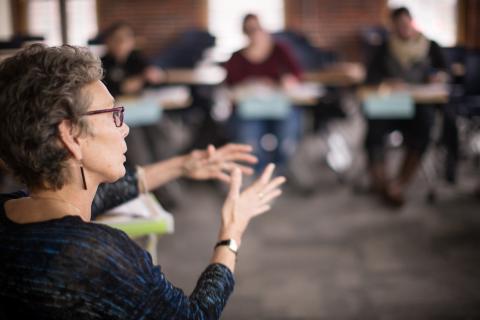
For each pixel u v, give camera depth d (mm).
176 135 6625
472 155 5617
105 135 1014
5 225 985
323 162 5855
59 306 930
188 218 4449
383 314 2898
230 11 8320
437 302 3021
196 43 7266
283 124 5055
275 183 1363
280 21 8305
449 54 5812
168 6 8289
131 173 1571
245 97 4453
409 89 4652
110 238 967
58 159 980
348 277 3359
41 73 954
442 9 7613
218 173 1605
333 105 5258
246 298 3105
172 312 1000
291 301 3061
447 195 4863
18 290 942
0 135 977
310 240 3961
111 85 4609
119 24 4703
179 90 5059
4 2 7004
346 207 4645
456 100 4898
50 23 6898
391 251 3740
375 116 4625
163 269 3494
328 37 8273
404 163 4730
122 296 951
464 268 3445
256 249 3811
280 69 5035
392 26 4848
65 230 952
